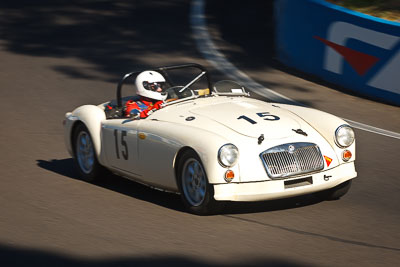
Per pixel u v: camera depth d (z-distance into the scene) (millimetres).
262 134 19672
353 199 21062
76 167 24719
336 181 19828
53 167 25656
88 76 40156
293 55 40344
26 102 35625
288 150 19297
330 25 36469
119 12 57156
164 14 56125
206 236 17734
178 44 46781
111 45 47000
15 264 15844
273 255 16297
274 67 40812
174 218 19328
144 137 20969
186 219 19219
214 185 18750
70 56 44594
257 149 19188
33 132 30578
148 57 43781
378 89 34000
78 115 24062
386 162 25188
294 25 39844
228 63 41906
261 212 19812
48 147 28391
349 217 19328
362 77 34844
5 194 22062
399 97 33000
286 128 20234
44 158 26906
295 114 21516
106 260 16000
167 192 22359
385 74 33531
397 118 31266
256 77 38750
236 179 18781
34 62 43500
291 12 40094
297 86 36750
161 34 49625
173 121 20969
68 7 59469
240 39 47906
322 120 20703
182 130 19922
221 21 53438
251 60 42500
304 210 19953
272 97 34906
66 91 37438
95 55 44625
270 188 18953
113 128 22453
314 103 33719
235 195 18766
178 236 17734
